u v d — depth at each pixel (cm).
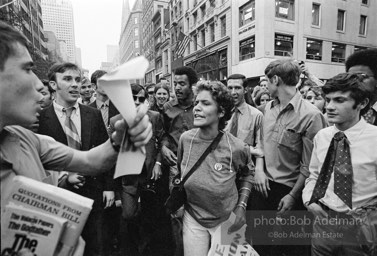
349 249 153
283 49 1825
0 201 65
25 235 64
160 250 298
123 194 271
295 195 212
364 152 148
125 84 64
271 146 230
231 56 2098
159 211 313
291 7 1834
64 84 221
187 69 297
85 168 90
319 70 1956
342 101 150
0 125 73
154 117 299
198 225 174
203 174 166
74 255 73
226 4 2119
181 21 3144
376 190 147
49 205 67
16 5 2491
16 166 72
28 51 78
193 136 181
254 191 245
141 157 70
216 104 167
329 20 1962
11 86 72
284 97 221
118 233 350
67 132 220
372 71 184
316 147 175
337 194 153
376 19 2159
